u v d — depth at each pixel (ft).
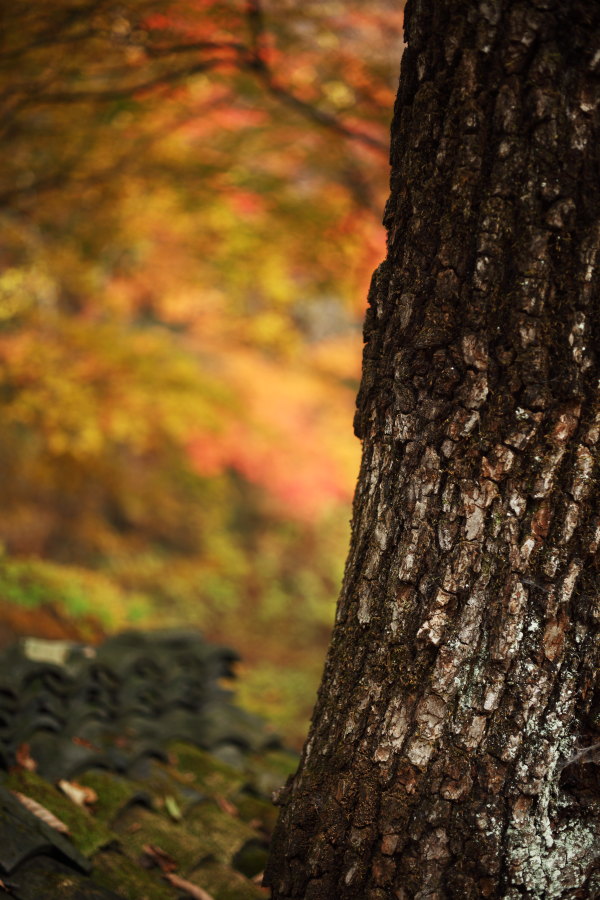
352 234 31.53
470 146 7.57
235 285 36.70
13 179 31.17
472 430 7.55
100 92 26.37
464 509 7.52
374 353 8.16
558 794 7.57
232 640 50.06
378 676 7.73
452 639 7.48
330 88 27.96
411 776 7.48
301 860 7.86
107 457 45.09
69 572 36.22
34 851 9.29
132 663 15.42
